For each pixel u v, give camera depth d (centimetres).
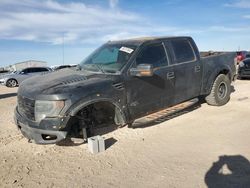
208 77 698
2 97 1295
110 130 594
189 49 657
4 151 507
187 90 639
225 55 766
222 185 356
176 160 438
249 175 379
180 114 698
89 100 459
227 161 424
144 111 552
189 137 538
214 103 743
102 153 479
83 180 389
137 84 530
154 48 580
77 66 596
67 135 448
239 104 773
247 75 1342
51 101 436
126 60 530
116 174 402
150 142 521
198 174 388
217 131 563
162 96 580
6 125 684
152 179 381
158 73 567
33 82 507
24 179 400
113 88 493
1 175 414
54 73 560
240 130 561
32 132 454
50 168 432
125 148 497
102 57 579
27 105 462
